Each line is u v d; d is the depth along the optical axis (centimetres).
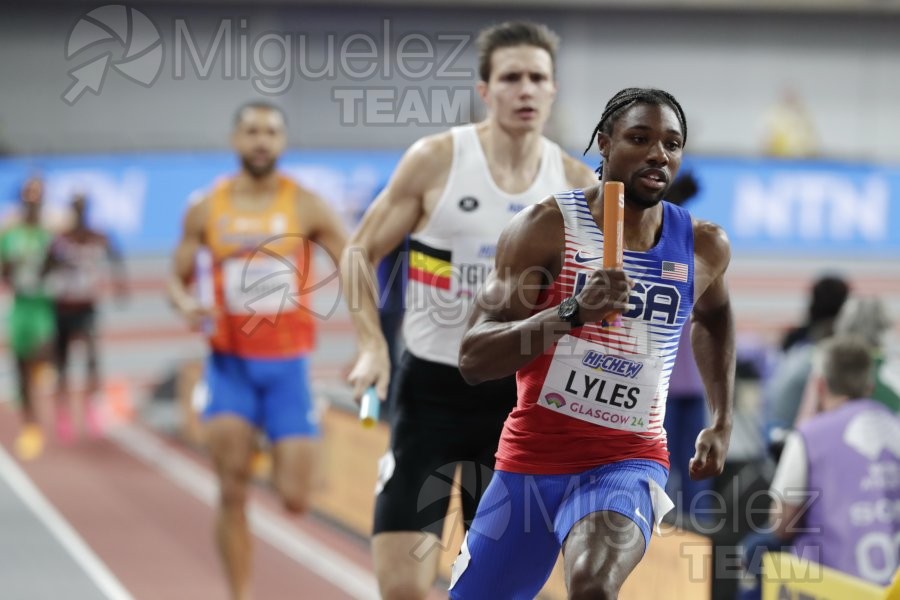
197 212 1742
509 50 1141
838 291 2000
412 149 1189
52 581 1891
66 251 3278
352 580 1930
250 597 1806
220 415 1666
